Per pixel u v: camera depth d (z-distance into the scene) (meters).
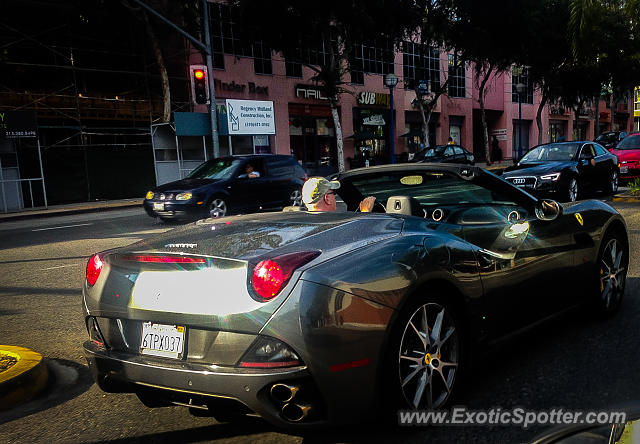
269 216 3.04
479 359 2.83
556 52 29.95
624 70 34.25
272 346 2.06
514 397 2.75
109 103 20.55
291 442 2.43
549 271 3.32
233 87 24.72
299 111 27.84
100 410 2.95
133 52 21.53
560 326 3.86
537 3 26.72
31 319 4.87
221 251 2.32
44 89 19.17
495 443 2.31
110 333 2.49
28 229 12.72
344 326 2.11
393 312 2.25
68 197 19.45
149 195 11.57
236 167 12.11
